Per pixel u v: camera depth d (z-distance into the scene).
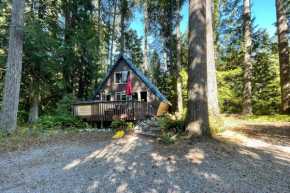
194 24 4.75
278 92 11.94
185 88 13.79
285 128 5.77
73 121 8.46
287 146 4.07
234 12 14.43
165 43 22.58
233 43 14.60
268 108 12.77
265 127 6.16
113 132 7.35
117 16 20.09
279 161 3.20
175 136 4.95
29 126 8.67
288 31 9.80
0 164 3.91
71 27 12.16
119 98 14.01
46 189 2.71
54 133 7.08
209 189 2.43
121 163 3.69
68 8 11.34
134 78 13.81
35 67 9.38
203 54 4.65
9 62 6.75
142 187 2.62
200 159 3.45
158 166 3.35
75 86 13.73
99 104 8.88
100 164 3.73
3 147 5.15
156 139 5.41
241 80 13.88
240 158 3.37
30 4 9.88
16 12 6.84
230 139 4.74
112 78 14.50
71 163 3.87
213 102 7.07
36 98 10.43
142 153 4.23
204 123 4.44
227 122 7.51
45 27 9.30
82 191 2.60
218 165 3.14
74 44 11.02
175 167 3.23
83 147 5.20
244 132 5.52
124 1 16.95
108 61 20.17
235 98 13.94
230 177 2.71
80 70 12.89
